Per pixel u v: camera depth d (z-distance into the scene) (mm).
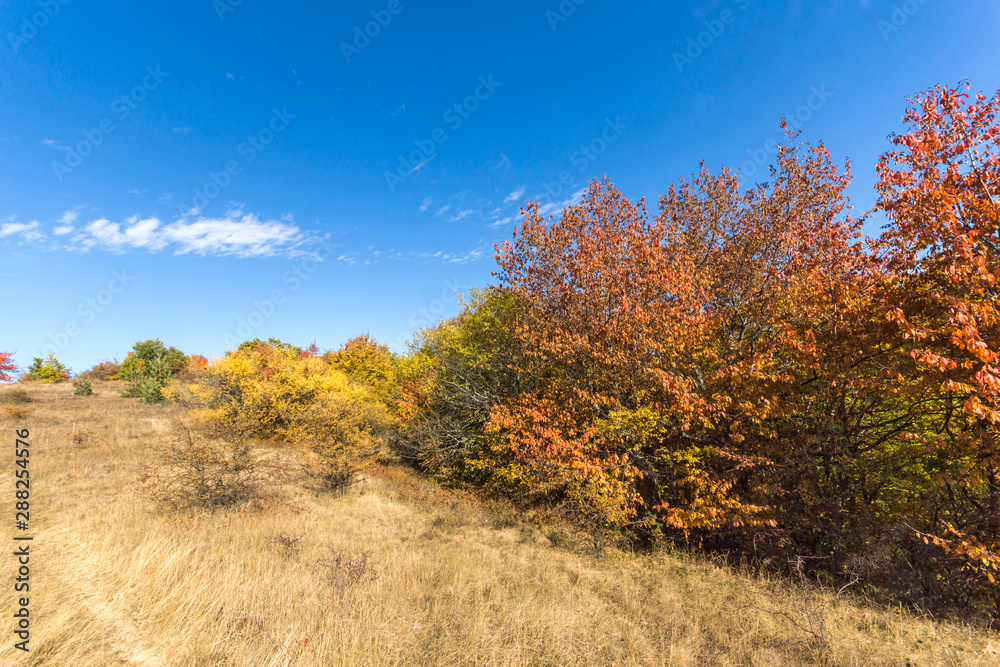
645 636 5492
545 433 10391
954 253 6895
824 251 8898
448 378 16250
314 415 13781
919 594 7293
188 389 19938
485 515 12125
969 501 7473
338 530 9000
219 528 7945
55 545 6344
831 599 6723
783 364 9625
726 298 10906
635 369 10141
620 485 9719
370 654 4391
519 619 5457
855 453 8797
